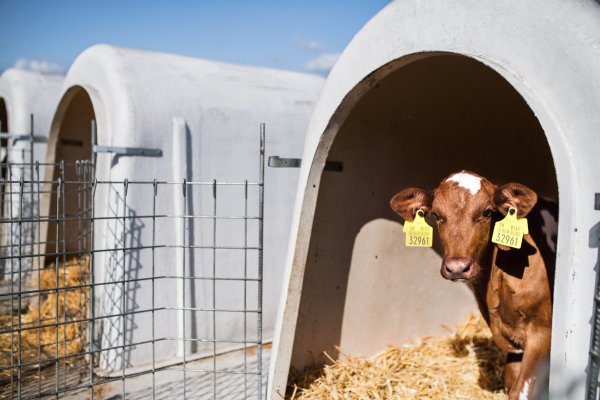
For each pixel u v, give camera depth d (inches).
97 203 176.1
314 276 149.3
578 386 76.7
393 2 110.8
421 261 174.6
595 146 75.5
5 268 249.6
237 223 189.8
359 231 156.1
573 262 77.7
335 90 122.8
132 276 165.0
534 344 113.7
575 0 80.6
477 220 107.2
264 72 228.5
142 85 173.8
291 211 207.0
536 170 188.5
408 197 117.3
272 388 133.0
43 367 162.1
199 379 157.3
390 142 153.5
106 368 162.4
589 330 75.5
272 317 201.8
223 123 186.7
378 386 143.0
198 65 204.8
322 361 156.6
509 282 113.9
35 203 254.7
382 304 167.2
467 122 160.4
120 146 164.9
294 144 207.6
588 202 76.3
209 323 183.2
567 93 79.7
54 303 203.6
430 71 134.6
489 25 91.9
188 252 177.3
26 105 270.1
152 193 169.3
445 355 165.8
